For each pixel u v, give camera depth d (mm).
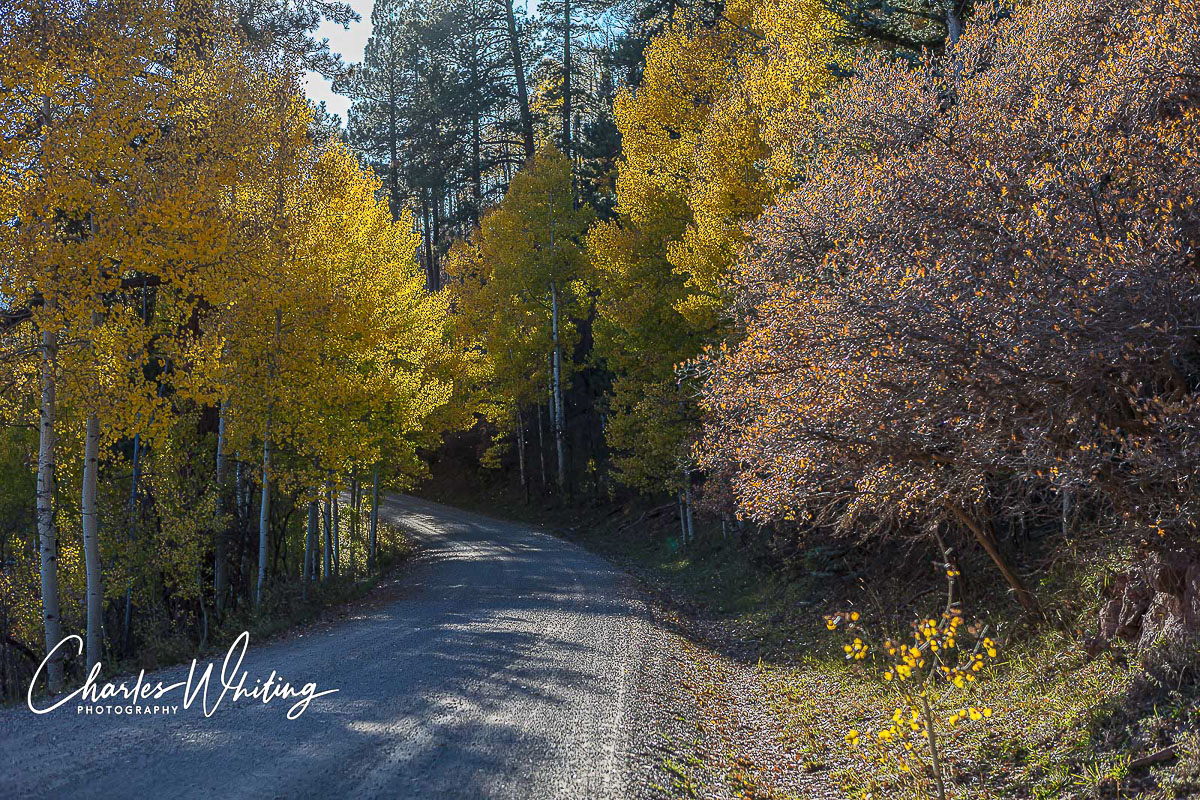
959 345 6020
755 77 15328
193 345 11734
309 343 14234
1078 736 5836
